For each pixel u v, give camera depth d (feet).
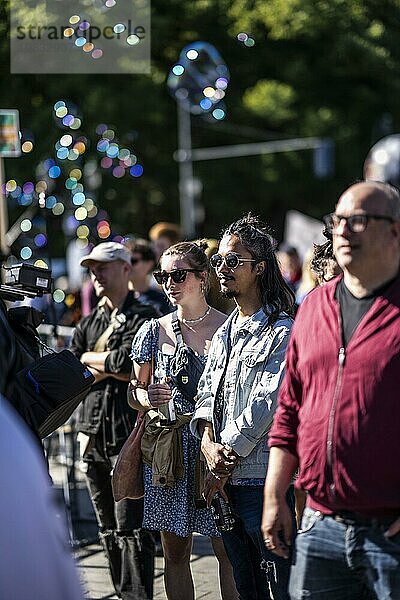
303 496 20.42
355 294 13.10
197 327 19.42
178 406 18.92
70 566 6.72
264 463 17.12
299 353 13.52
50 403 15.83
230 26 79.00
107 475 23.13
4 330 16.08
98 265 22.97
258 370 17.20
